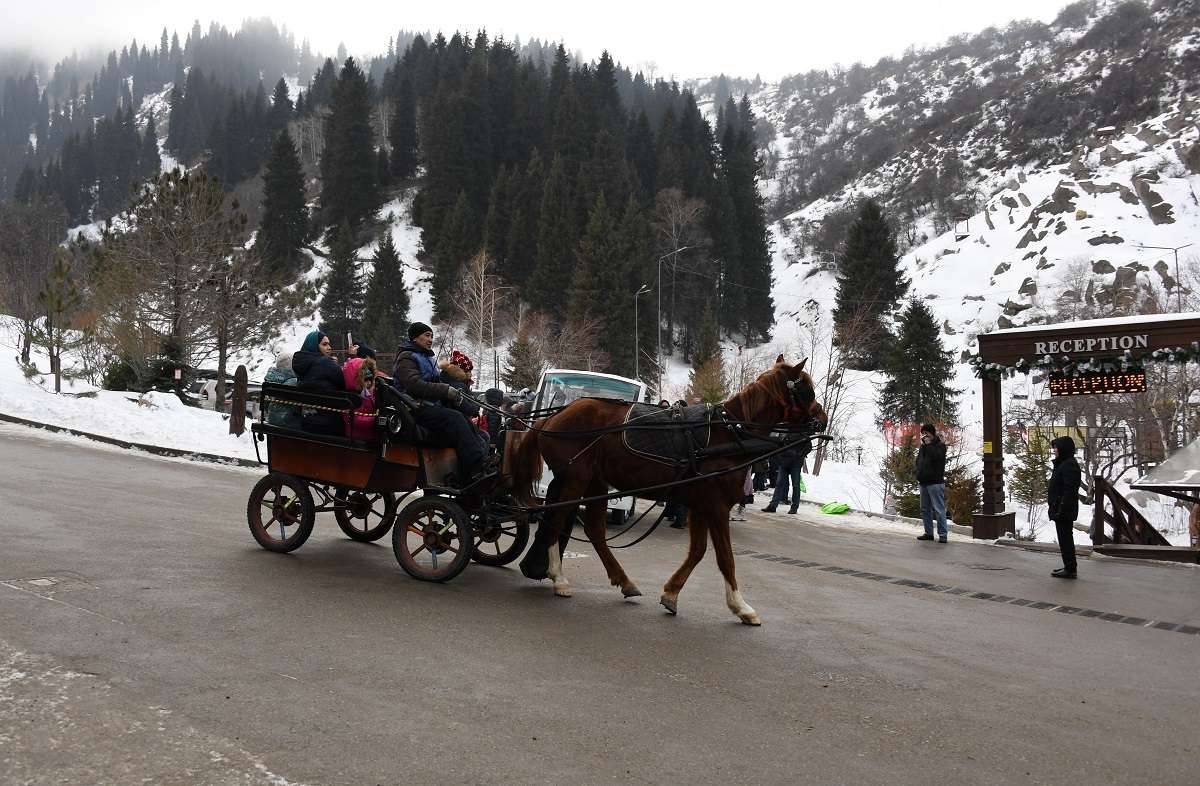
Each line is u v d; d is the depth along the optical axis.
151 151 186.50
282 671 5.96
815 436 8.66
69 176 172.50
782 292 124.12
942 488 17.23
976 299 95.25
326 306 85.44
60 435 20.44
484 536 10.16
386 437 9.13
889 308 82.50
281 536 9.87
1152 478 17.92
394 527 9.12
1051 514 13.11
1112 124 160.00
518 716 5.46
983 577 12.59
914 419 61.16
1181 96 155.00
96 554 8.96
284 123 165.50
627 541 13.45
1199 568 14.60
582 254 77.12
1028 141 163.62
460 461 9.11
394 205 122.56
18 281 47.12
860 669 7.00
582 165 97.31
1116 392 16.97
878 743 5.44
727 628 8.02
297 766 4.59
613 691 6.04
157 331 32.53
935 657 7.54
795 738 5.43
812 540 15.57
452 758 4.80
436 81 141.75
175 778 4.39
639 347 76.81
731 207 101.19
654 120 175.62
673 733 5.37
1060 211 100.25
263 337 35.81
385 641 6.80
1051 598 11.12
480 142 111.50
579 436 8.86
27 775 4.34
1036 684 6.91
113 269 32.38
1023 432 48.62
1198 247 88.62
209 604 7.47
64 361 40.66
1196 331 16.06
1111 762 5.36
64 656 5.94
